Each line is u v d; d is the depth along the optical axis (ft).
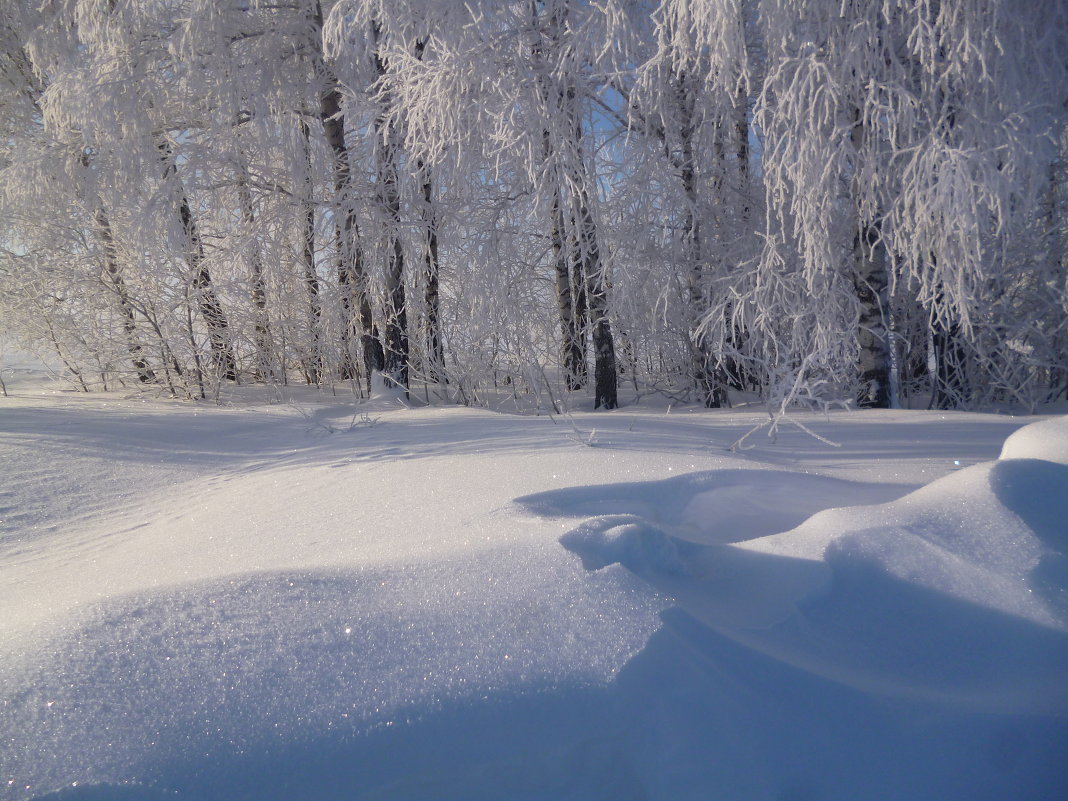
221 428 20.44
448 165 26.58
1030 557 4.99
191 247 30.09
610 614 4.35
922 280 18.98
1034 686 3.97
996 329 24.82
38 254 32.48
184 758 3.37
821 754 3.57
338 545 7.82
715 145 26.58
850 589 4.96
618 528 5.50
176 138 31.40
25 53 33.35
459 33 23.24
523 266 29.73
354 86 28.66
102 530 11.76
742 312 22.16
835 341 21.62
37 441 17.48
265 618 4.52
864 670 4.24
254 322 32.22
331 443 17.39
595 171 24.82
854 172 20.04
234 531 9.80
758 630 4.56
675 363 29.58
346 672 3.95
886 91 18.78
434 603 4.66
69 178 30.66
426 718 3.66
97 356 32.09
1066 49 19.67
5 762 3.29
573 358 32.07
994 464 6.02
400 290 29.22
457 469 11.59
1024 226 22.57
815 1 18.25
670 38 21.53
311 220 30.86
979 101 18.40
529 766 3.53
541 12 24.54
